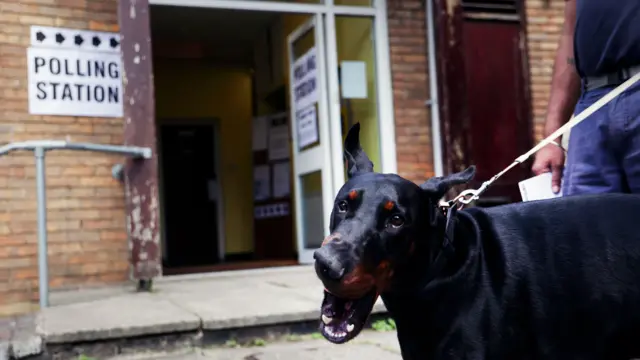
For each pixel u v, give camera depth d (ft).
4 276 17.66
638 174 9.21
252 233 34.88
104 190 18.65
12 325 14.01
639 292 7.24
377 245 6.63
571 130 10.02
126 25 18.31
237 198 34.91
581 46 9.82
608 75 9.52
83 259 18.34
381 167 22.12
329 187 22.02
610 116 9.35
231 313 14.23
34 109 18.25
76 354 12.90
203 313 14.24
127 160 18.04
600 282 7.28
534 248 7.42
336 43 22.22
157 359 12.95
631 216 7.54
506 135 22.30
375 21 22.30
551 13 23.06
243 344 13.96
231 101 35.01
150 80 18.38
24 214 17.92
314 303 15.10
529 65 22.72
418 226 6.91
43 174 15.66
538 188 10.63
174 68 34.17
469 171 7.16
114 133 18.99
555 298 7.27
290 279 19.16
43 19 18.42
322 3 22.08
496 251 7.38
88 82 18.75
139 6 18.44
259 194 31.07
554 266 7.34
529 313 7.25
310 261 23.12
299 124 23.86
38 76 18.31
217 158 34.86
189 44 32.78
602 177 9.59
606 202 7.70
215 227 34.83
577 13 9.98
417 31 22.44
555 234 7.50
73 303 15.94
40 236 15.56
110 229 18.63
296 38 24.16
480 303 7.17
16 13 18.20
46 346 12.73
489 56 22.33
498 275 7.26
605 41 9.43
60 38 18.54
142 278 17.83
